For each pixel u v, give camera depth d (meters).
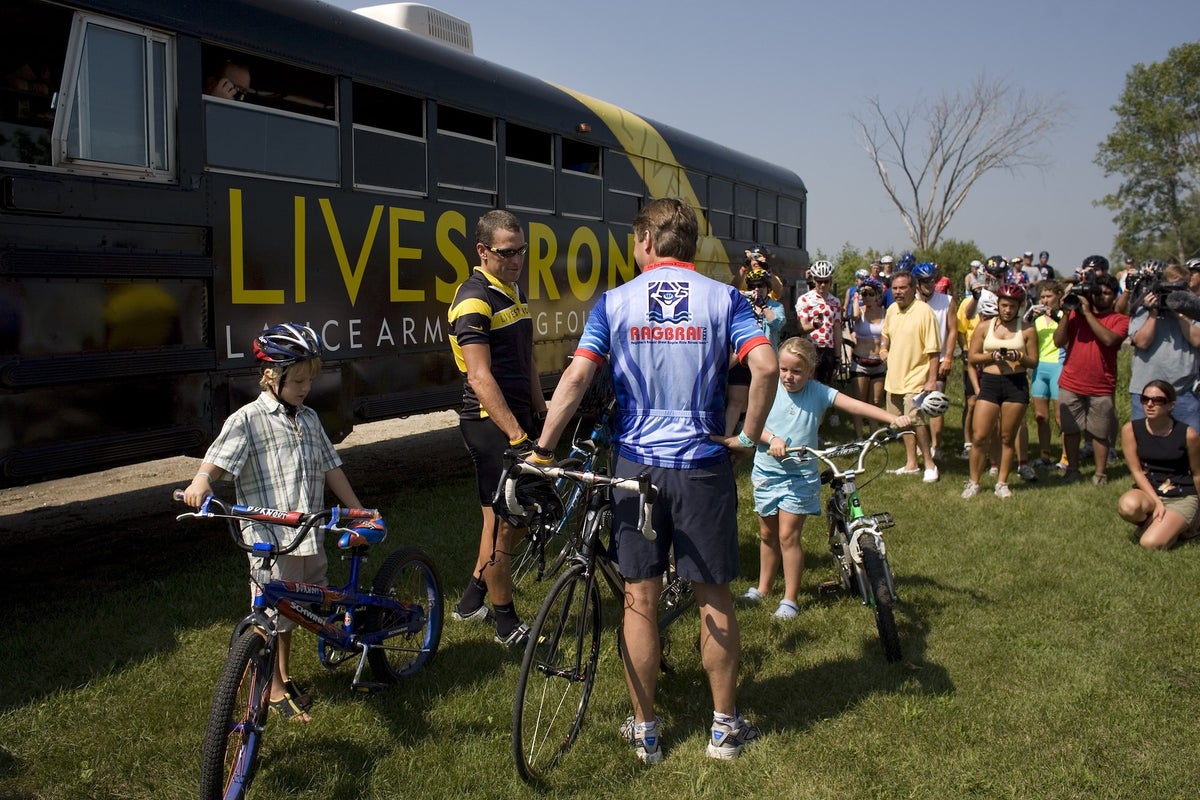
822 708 4.11
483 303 4.42
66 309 4.78
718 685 3.65
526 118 8.54
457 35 8.35
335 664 4.08
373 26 6.95
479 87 7.93
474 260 7.92
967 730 3.92
